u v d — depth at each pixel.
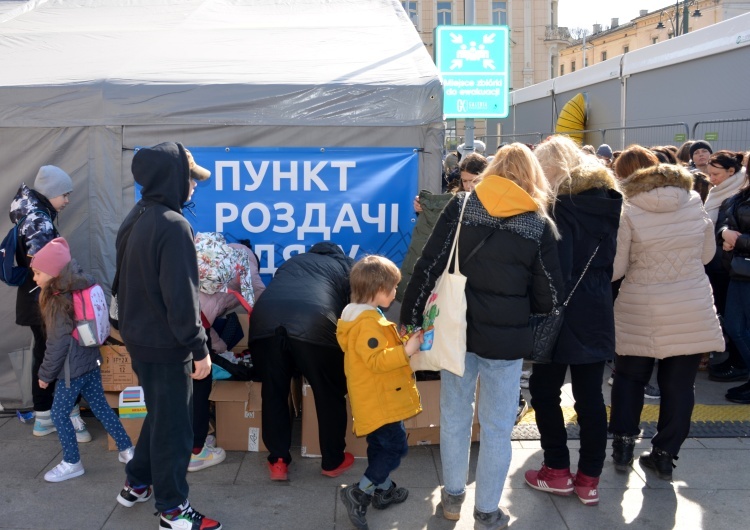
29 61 5.06
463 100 6.95
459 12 41.84
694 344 3.64
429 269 3.10
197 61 5.05
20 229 4.09
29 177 4.62
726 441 4.37
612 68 13.38
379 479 3.31
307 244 4.80
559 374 3.53
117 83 4.54
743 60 9.36
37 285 4.09
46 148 4.59
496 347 3.02
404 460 4.11
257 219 4.75
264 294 3.85
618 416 3.92
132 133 4.59
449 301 3.05
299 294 3.79
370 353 3.23
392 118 4.65
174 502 3.17
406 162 4.72
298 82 4.62
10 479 3.85
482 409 3.22
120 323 3.12
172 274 2.91
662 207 3.60
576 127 14.83
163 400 3.07
